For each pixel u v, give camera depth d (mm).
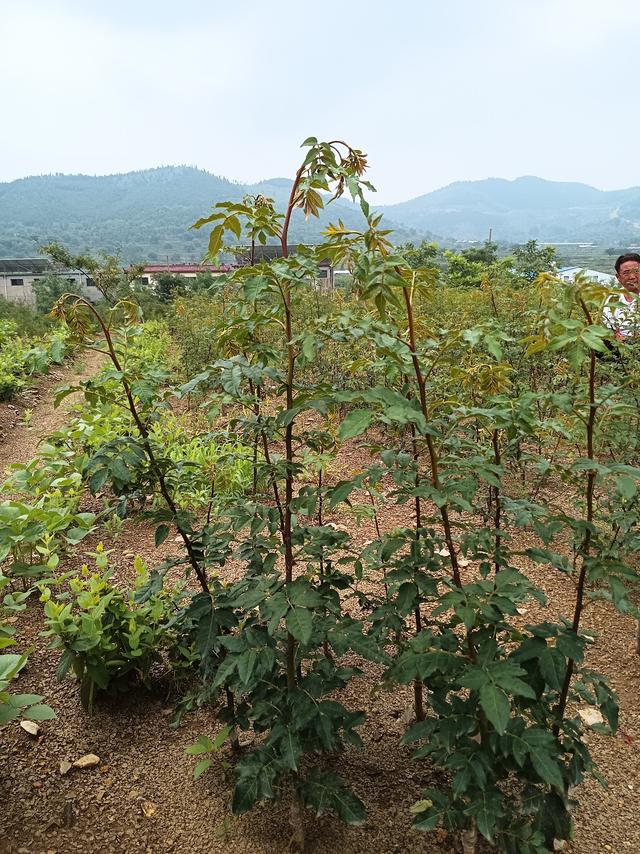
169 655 2686
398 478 1629
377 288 1468
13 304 21203
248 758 1790
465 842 1829
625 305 1501
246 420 1913
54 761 2332
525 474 4699
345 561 2186
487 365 1944
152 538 4344
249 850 1958
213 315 9469
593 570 1663
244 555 2164
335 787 1808
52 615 2492
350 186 1594
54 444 5496
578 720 2168
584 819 2072
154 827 2051
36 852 1950
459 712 1607
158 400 2180
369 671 2836
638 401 3076
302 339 1649
